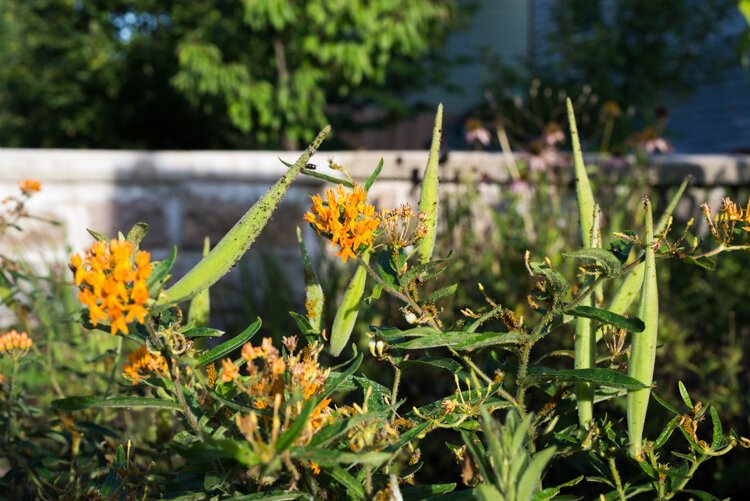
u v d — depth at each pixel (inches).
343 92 345.7
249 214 40.5
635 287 49.4
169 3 429.7
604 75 367.9
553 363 98.6
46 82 463.8
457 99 560.1
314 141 41.8
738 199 173.9
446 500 40.6
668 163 170.4
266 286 153.1
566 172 161.6
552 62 394.9
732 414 97.8
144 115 463.5
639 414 45.1
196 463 41.1
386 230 46.0
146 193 168.7
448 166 161.8
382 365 102.2
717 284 139.0
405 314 46.9
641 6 383.2
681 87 396.5
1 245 154.7
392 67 367.9
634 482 52.8
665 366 107.0
